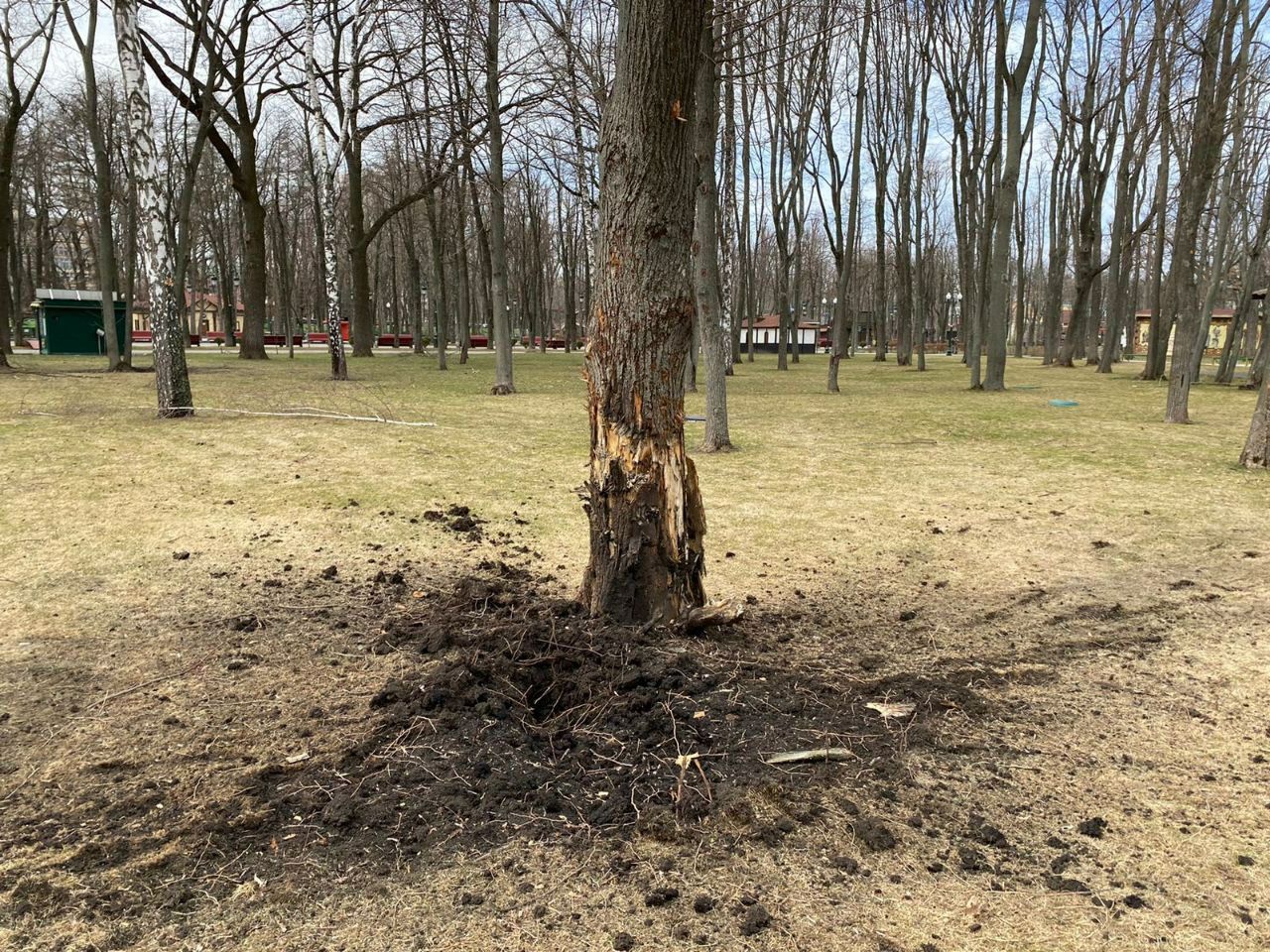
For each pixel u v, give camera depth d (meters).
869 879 2.17
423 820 2.38
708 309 9.26
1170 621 4.26
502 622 3.60
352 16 19.45
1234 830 2.42
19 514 5.75
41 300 26.61
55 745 2.80
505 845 2.28
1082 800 2.57
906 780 2.66
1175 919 2.03
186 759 2.71
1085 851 2.31
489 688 3.04
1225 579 4.96
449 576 4.74
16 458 7.41
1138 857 2.29
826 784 2.61
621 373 3.32
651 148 3.08
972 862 2.24
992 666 3.64
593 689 3.04
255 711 3.05
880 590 4.71
